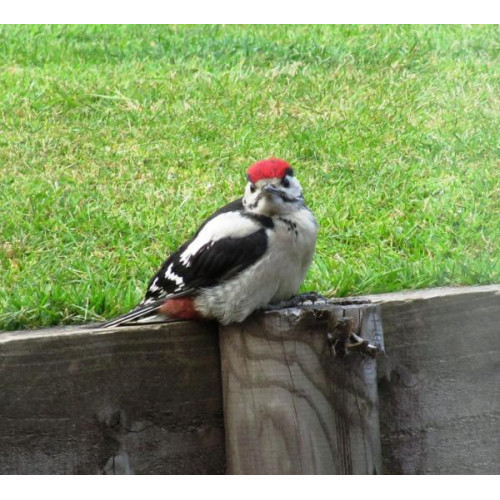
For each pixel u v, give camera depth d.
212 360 6.36
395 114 12.64
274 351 6.09
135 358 6.23
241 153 11.73
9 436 6.06
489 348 6.78
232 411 6.21
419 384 6.64
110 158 11.59
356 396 6.06
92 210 10.12
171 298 6.29
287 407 6.07
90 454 6.18
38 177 11.02
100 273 8.73
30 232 9.70
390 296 6.95
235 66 14.23
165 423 6.30
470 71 13.90
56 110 12.75
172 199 10.51
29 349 6.06
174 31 16.03
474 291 6.78
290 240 6.25
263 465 6.13
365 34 15.65
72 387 6.14
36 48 14.90
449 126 12.30
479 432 6.78
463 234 9.79
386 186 10.90
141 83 13.60
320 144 11.84
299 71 14.09
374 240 9.65
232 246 6.13
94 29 15.98
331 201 10.45
